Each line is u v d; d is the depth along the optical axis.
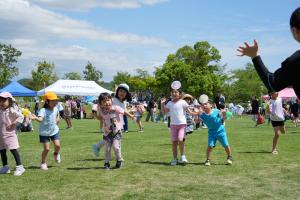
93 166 9.40
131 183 7.49
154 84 82.00
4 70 88.19
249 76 91.94
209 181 7.66
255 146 13.49
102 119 9.12
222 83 84.19
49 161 10.18
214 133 9.52
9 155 11.30
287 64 2.77
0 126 8.35
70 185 7.33
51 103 9.02
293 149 12.64
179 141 9.70
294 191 6.82
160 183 7.48
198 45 81.69
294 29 2.76
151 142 14.93
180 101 9.77
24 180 7.78
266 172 8.56
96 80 97.12
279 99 11.56
